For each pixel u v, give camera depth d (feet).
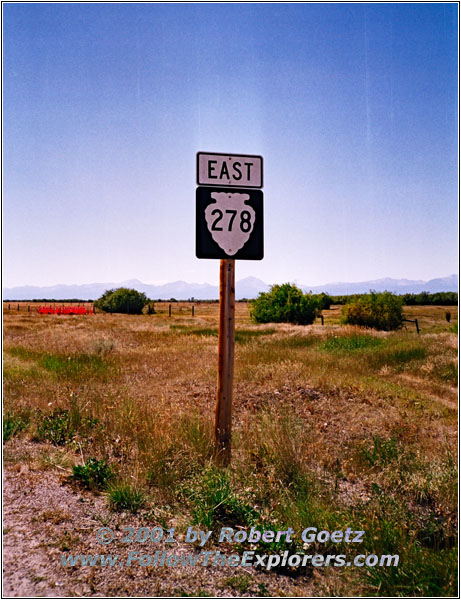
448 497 14.51
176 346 57.21
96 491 14.64
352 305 85.76
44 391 27.78
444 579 10.56
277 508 13.73
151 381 34.19
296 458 16.89
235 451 19.24
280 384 32.63
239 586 10.23
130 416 21.33
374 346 53.06
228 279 17.61
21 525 12.01
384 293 85.15
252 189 17.88
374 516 12.97
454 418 25.64
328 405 27.78
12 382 30.04
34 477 15.20
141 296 169.89
